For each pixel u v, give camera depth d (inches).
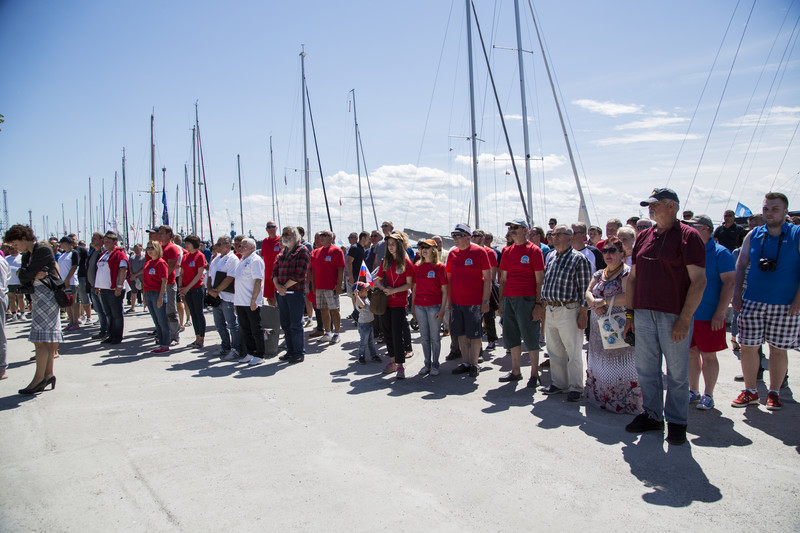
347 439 164.7
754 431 161.0
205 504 123.7
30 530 113.1
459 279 240.8
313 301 347.9
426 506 120.5
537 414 185.6
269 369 266.2
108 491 131.4
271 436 168.9
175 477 139.1
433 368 249.1
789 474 131.0
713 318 175.8
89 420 187.2
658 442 155.3
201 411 196.7
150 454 155.3
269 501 124.6
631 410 182.7
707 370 182.5
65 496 129.2
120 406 203.8
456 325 245.1
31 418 189.5
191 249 323.9
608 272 185.3
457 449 154.4
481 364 273.7
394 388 226.5
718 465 137.8
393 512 118.0
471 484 131.3
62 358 300.5
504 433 166.9
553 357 211.6
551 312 205.3
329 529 111.3
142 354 309.3
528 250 222.2
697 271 147.7
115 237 344.2
